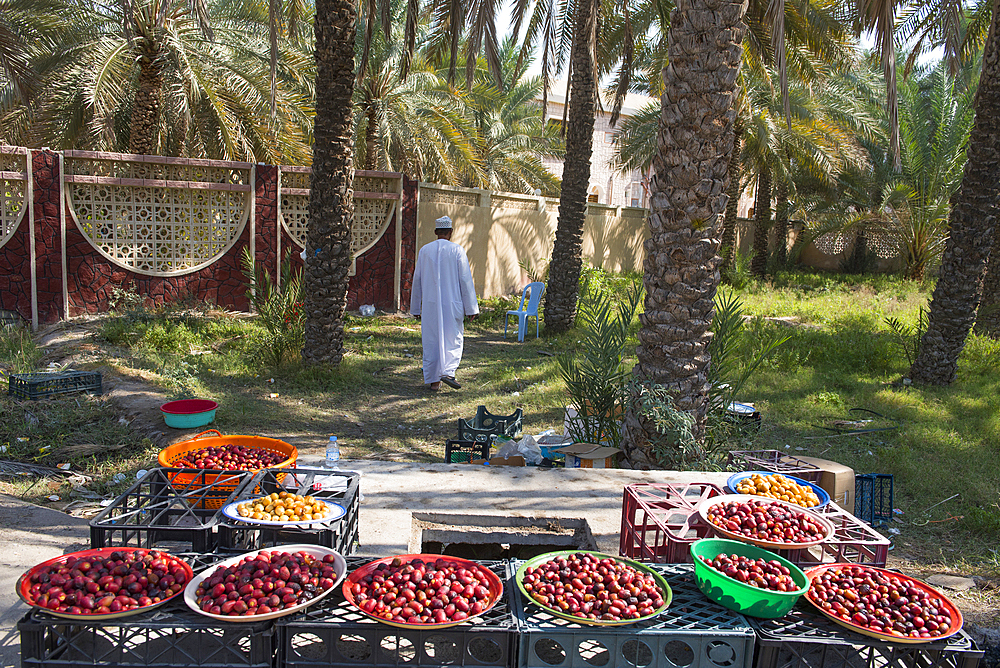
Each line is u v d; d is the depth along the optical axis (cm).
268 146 1248
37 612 218
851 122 1848
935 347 814
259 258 1079
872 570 258
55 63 1123
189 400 569
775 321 1227
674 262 449
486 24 880
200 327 931
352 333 1029
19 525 363
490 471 429
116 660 224
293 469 326
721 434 502
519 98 2170
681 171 438
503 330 1162
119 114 1287
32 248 906
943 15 1070
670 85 440
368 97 1460
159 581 231
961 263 792
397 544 329
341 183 759
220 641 221
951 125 1844
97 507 415
